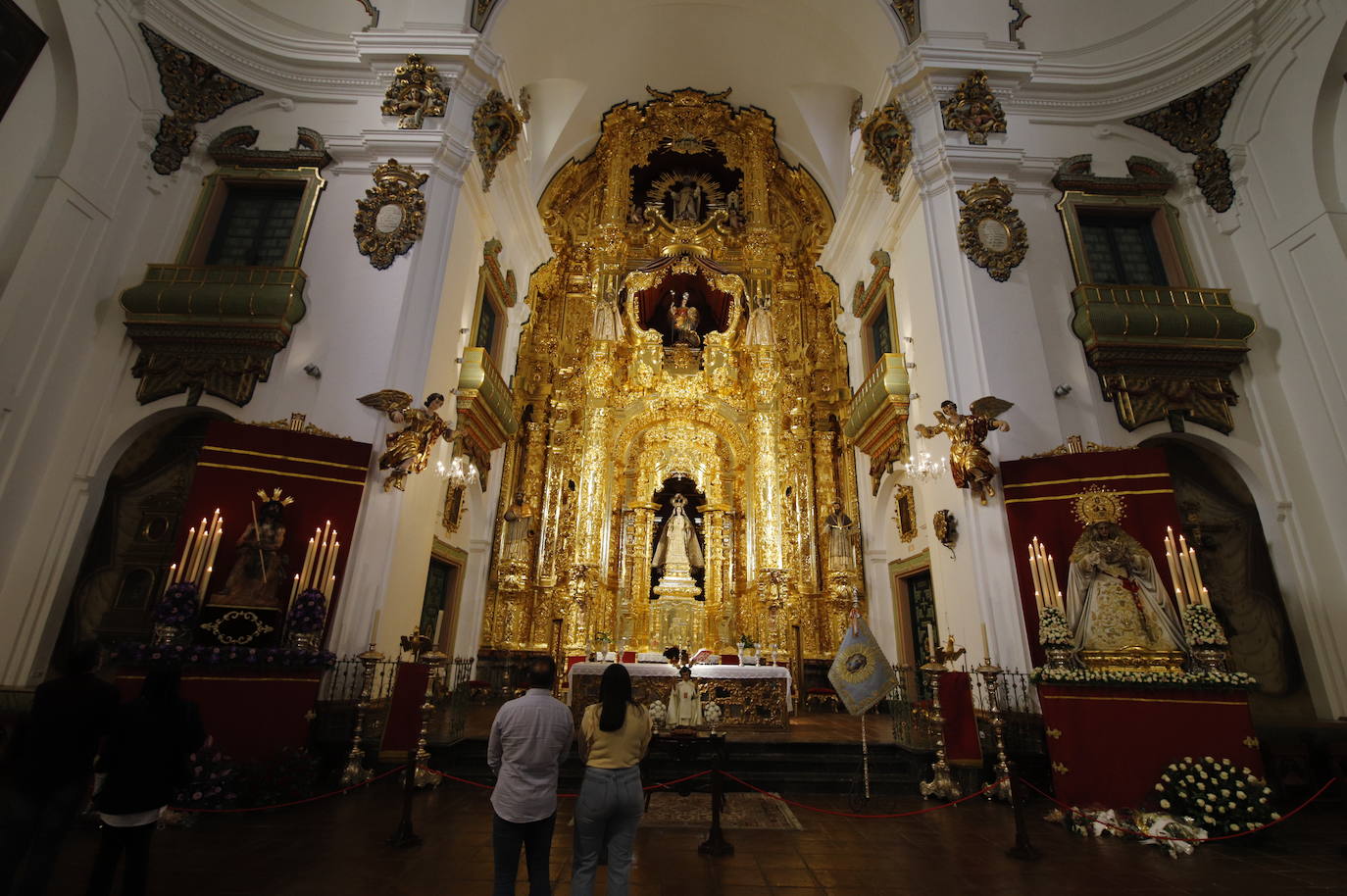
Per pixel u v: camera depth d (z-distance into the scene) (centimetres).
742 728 870
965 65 1013
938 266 950
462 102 1005
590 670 873
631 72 1527
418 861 439
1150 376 880
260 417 841
